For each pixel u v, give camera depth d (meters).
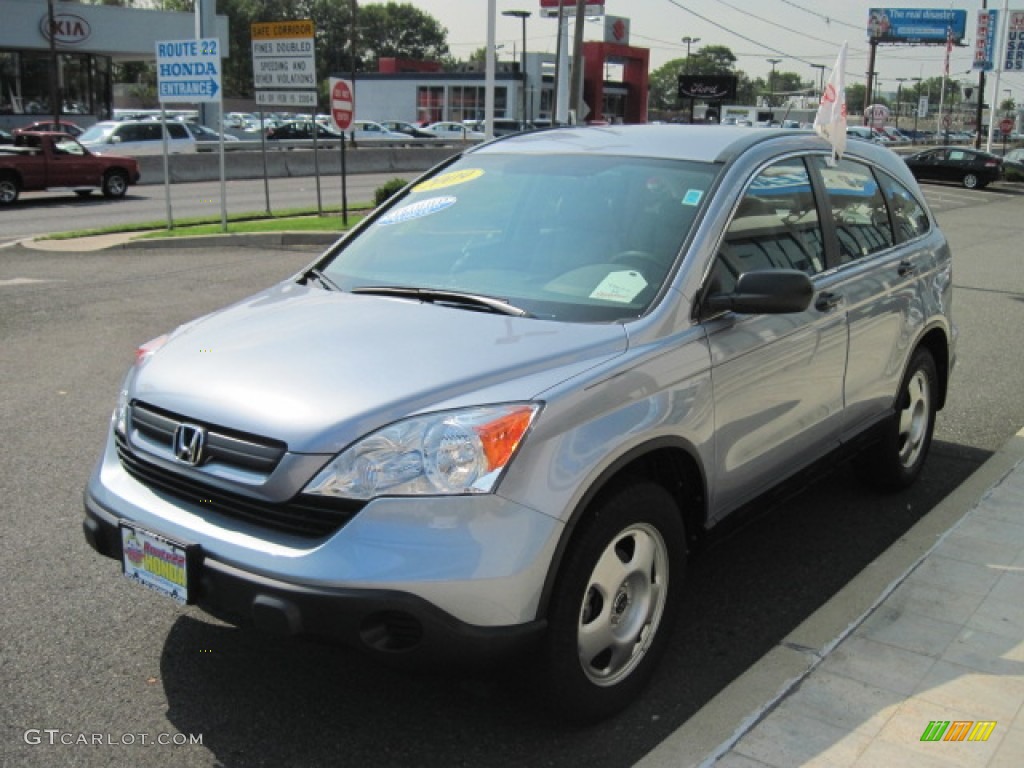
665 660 3.77
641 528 3.31
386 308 3.66
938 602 4.03
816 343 4.20
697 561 4.67
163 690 3.48
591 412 3.08
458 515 2.81
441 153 38.06
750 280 3.53
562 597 3.02
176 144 32.62
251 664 3.65
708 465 3.60
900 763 3.01
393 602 2.74
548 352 3.21
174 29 45.25
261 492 2.92
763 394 3.88
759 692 3.39
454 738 3.24
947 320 5.54
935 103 134.38
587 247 3.87
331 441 2.87
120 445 3.44
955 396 7.66
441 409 2.92
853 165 4.95
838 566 4.63
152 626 3.91
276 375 3.14
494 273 3.89
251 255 14.69
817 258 4.41
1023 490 5.31
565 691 3.10
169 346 3.59
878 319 4.73
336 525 2.84
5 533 4.73
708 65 122.38
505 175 4.45
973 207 29.44
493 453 2.86
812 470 4.40
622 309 3.53
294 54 17.66
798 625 4.05
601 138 4.57
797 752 3.05
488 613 2.82
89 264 13.66
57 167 23.53
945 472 5.89
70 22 41.91
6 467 5.63
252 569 2.85
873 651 3.65
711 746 3.10
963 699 3.34
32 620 3.93
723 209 3.85
